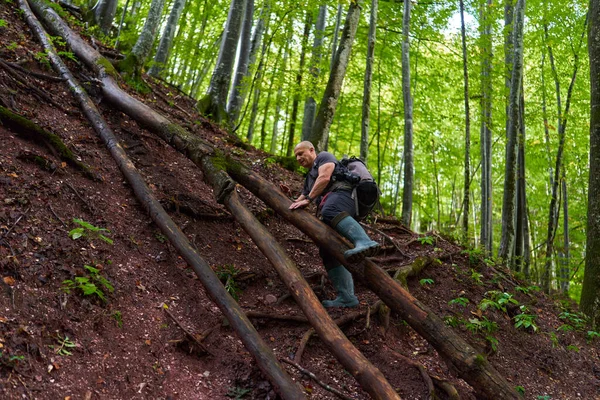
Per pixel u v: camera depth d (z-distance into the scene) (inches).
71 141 188.1
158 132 202.8
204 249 173.6
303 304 132.4
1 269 115.7
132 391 108.4
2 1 257.4
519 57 316.8
